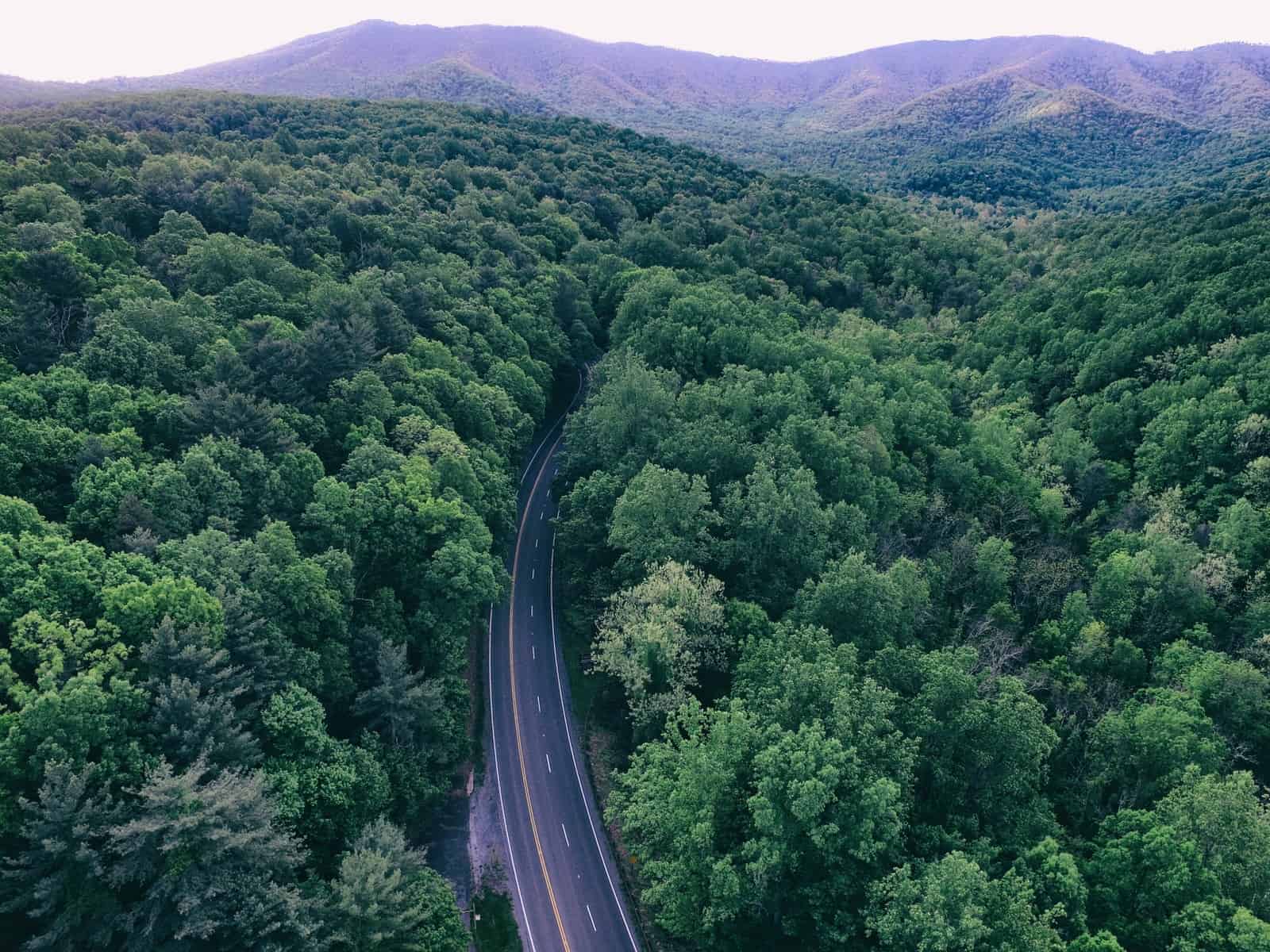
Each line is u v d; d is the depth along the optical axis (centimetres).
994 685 6506
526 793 7206
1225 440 10581
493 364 11738
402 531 7462
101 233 10862
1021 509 10262
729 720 5897
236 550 5966
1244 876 5159
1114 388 12450
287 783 5122
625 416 9819
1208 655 7756
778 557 8181
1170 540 8988
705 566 8369
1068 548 10150
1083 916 4972
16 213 10375
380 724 6512
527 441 12344
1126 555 9100
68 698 4412
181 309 9012
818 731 5191
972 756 5728
